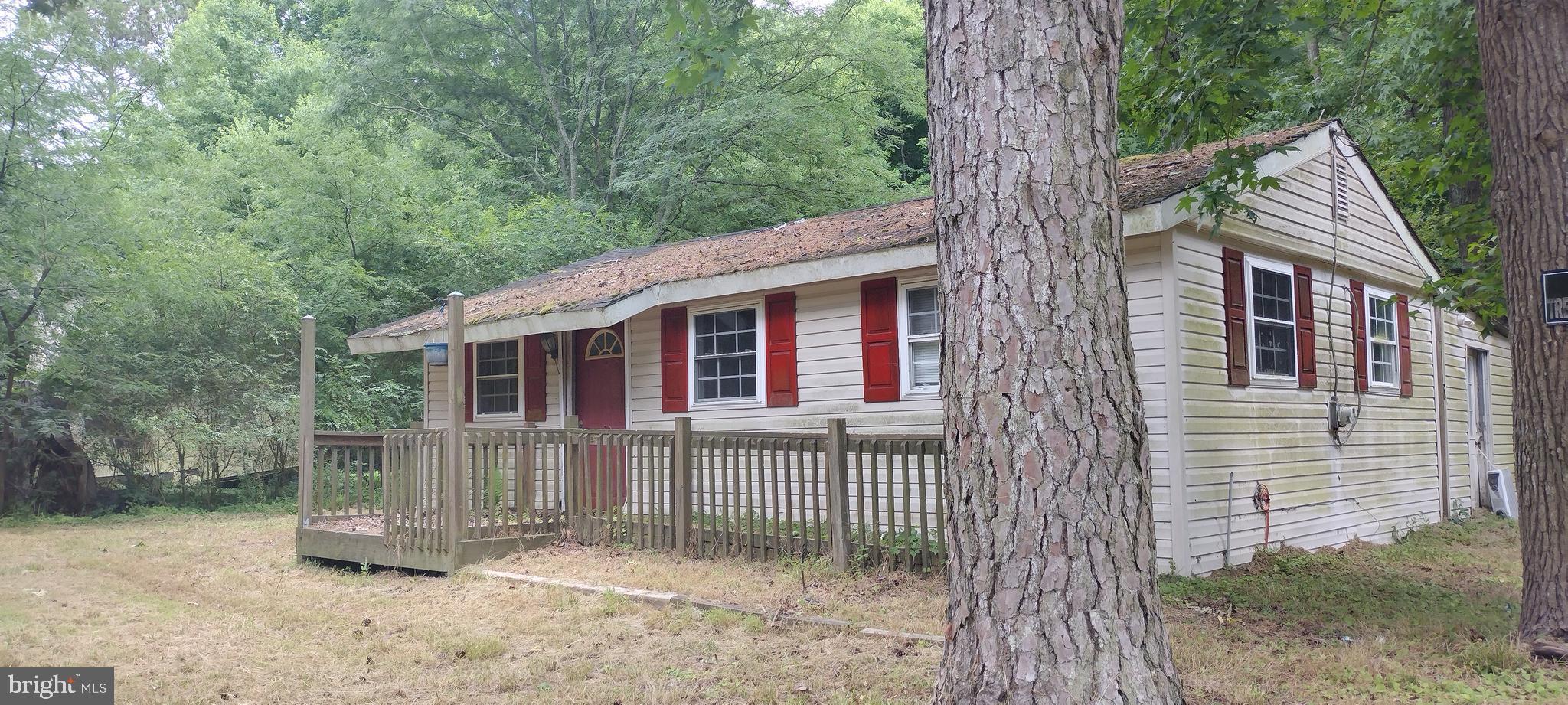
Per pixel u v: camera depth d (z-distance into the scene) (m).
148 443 17.77
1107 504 3.79
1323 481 11.05
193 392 17.81
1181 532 8.61
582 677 5.80
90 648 6.57
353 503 17.11
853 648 6.18
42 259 15.88
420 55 28.08
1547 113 6.06
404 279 22.22
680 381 12.47
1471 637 6.59
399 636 6.94
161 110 18.86
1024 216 3.92
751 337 11.88
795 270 10.66
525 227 23.83
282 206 21.78
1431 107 9.66
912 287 10.46
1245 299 9.90
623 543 9.87
